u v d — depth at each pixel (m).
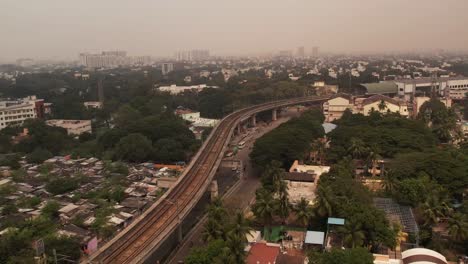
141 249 76.94
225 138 165.00
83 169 147.88
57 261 77.62
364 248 69.50
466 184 101.75
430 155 112.12
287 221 94.44
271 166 118.25
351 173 110.31
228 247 71.06
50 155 165.00
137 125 180.50
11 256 79.06
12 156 160.25
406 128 152.38
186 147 171.00
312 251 75.81
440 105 197.75
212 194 118.81
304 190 105.12
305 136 144.75
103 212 105.19
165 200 102.38
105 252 76.12
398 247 77.12
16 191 123.81
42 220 96.50
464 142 143.12
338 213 86.12
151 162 159.88
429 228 86.12
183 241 95.31
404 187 94.81
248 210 106.44
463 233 79.56
